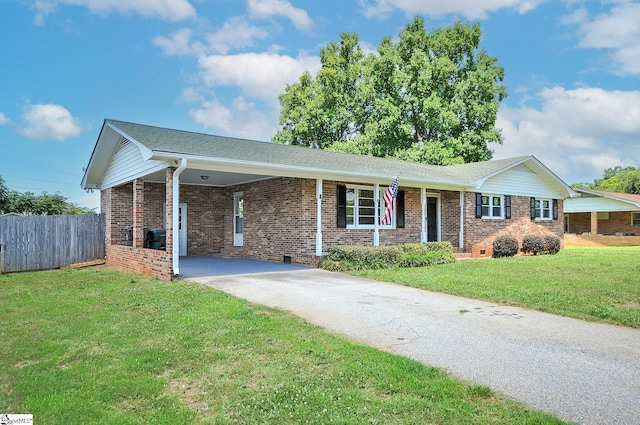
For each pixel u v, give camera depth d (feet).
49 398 11.87
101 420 10.66
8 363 14.90
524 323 20.31
